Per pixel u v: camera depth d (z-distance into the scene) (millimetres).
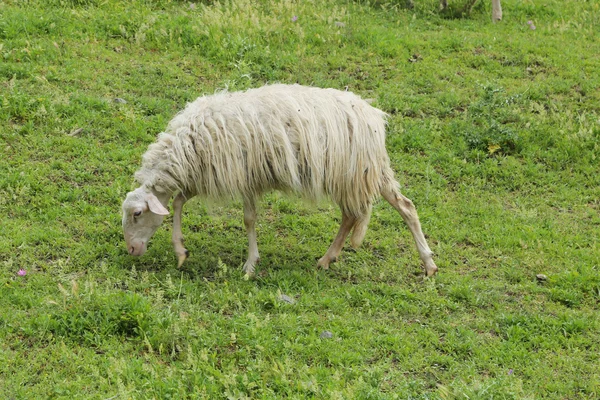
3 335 7508
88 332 7551
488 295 8977
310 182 8867
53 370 7062
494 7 17172
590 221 10867
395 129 12711
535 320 8414
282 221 10438
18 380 6891
